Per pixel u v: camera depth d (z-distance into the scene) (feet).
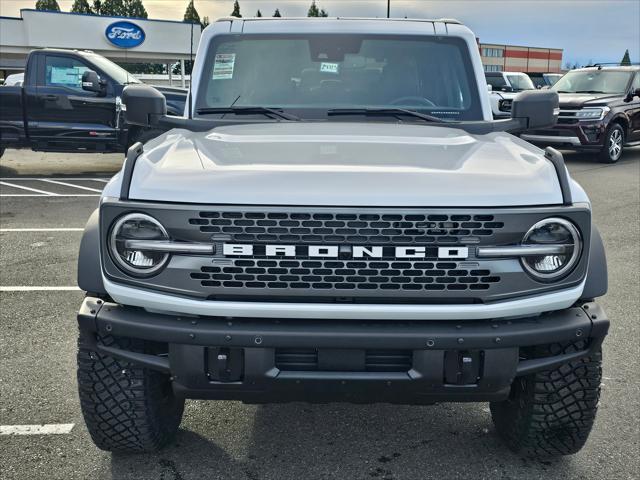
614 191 34.58
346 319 8.18
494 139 10.65
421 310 8.03
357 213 7.83
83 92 37.68
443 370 8.21
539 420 9.45
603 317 8.55
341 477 9.88
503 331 8.14
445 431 11.23
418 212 7.84
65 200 31.71
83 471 9.95
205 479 9.81
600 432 11.10
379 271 7.98
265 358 8.15
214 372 8.34
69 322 15.93
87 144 38.17
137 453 10.23
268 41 12.96
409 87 12.61
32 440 10.75
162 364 8.61
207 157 9.06
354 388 8.27
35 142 38.11
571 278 8.23
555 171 8.68
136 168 8.60
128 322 8.34
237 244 7.96
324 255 7.93
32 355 14.01
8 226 26.12
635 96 47.26
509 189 8.14
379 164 8.71
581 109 44.52
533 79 73.67
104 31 103.71
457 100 12.56
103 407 9.34
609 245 23.85
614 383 12.88
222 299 8.17
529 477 9.86
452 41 12.99
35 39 101.24
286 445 10.77
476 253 7.99
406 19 13.55
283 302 8.13
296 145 9.65
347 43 12.87
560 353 8.77
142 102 11.53
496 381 8.32
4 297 17.72
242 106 12.44
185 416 11.69
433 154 9.31
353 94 12.53
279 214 7.89
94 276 8.59
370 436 11.06
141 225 8.09
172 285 8.13
